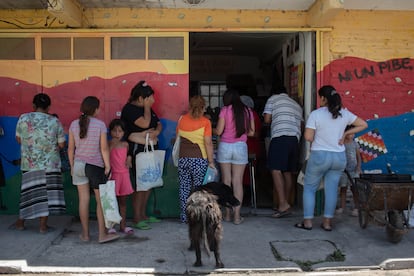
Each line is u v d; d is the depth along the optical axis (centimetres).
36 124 591
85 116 556
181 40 680
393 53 701
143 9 685
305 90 718
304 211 630
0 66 681
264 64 1114
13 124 685
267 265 499
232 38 879
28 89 683
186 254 530
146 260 511
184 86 682
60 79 681
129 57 681
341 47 696
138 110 627
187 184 628
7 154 685
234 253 534
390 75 702
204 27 685
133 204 642
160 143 684
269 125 809
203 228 479
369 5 677
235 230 625
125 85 682
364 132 704
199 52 1105
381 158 706
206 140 614
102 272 479
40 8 677
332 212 618
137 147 627
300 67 742
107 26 685
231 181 662
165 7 680
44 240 570
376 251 541
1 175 684
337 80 698
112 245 562
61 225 638
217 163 691
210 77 1160
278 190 690
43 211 593
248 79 1159
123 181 599
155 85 683
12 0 643
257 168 854
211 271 481
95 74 681
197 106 614
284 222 666
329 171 618
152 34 679
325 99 615
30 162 594
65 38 680
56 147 609
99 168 560
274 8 686
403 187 562
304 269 495
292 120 690
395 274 484
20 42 681
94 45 681
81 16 676
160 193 688
